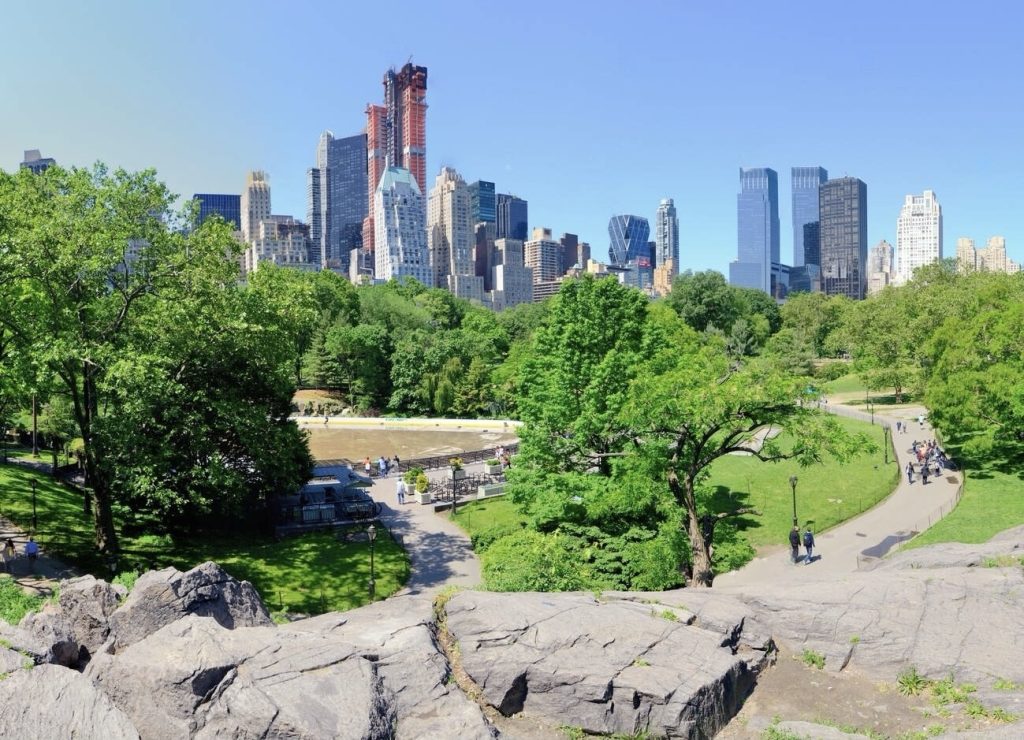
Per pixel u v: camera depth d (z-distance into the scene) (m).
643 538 28.92
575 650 13.91
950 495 43.44
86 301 30.73
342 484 45.22
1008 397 44.34
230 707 10.83
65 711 10.70
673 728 12.63
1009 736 11.37
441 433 77.06
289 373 40.88
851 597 16.22
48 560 29.48
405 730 11.27
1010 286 64.25
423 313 118.12
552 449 35.16
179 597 14.09
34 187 30.59
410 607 15.61
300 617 25.02
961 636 14.81
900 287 99.12
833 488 46.09
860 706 13.76
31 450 58.44
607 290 38.31
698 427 26.20
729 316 120.62
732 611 15.93
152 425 31.27
